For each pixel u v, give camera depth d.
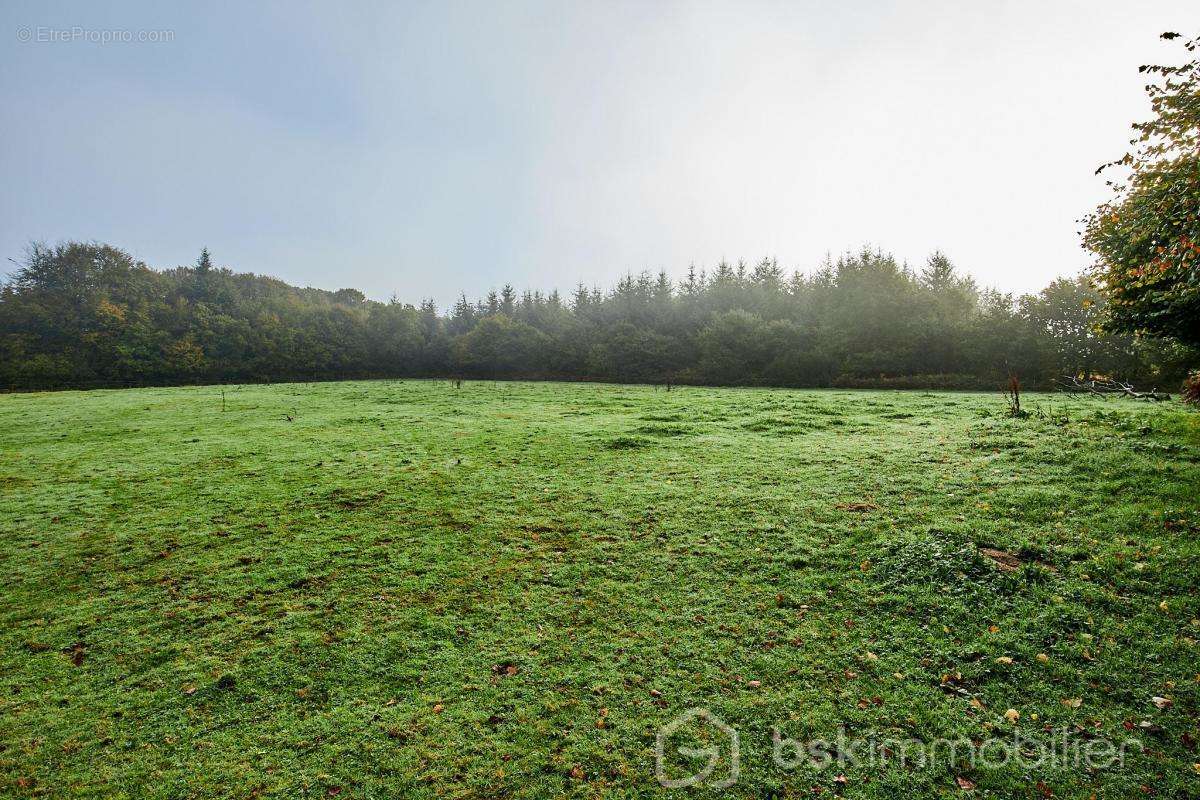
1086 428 16.64
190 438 25.16
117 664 8.46
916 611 8.37
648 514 13.20
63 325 69.62
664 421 25.64
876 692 6.82
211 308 84.19
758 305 70.38
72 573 11.66
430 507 14.61
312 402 38.75
